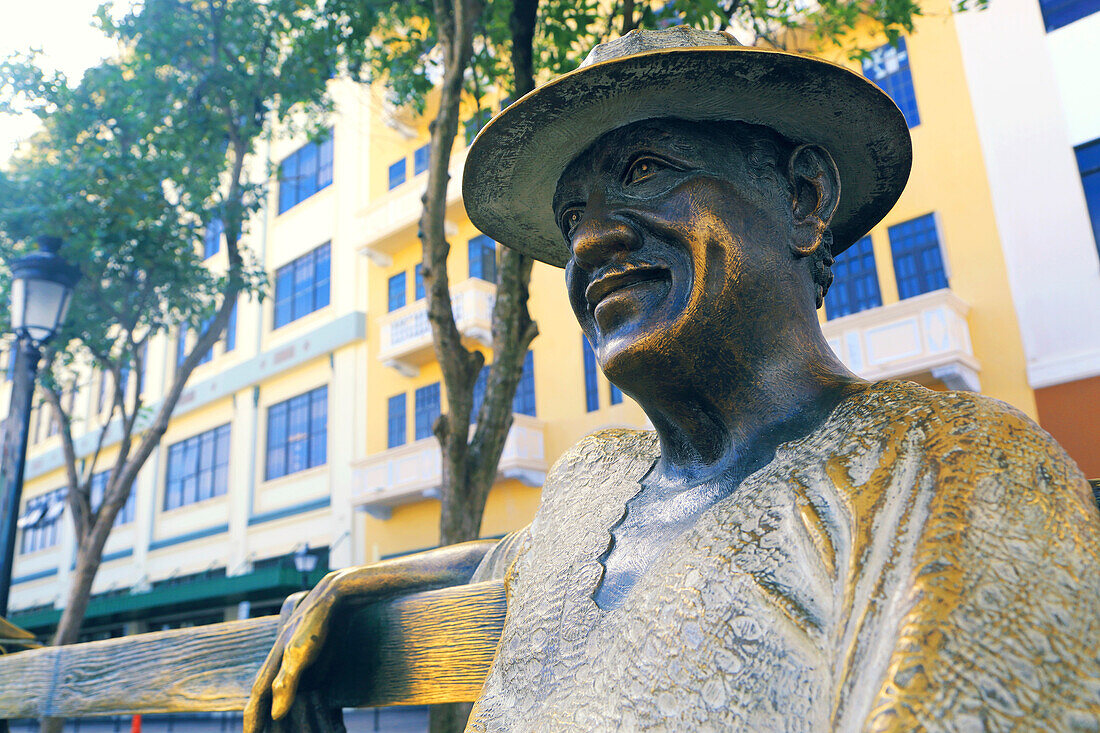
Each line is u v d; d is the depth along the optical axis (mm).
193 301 9297
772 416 947
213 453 19406
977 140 10227
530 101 1033
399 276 16719
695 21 4195
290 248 18953
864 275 10969
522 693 973
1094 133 9492
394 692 1334
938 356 9625
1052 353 9398
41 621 18531
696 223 972
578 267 1101
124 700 1819
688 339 953
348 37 5832
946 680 548
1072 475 688
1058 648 553
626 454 1181
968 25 10469
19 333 6297
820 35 5512
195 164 8297
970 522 638
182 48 7840
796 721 682
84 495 7723
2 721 2355
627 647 827
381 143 17594
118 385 8492
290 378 18172
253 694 1319
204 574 18516
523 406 14586
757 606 748
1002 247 9906
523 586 1097
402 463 15062
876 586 649
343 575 1376
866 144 1086
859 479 759
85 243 7434
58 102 7566
